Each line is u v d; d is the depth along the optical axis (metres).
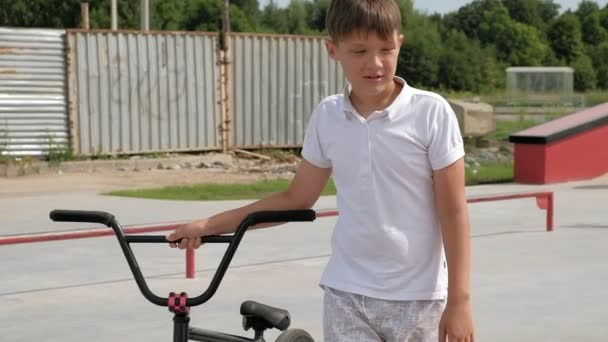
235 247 3.38
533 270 9.64
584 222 13.37
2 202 15.80
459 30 92.38
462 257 3.31
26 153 22.36
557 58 90.00
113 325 7.38
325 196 16.53
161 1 66.44
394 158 3.34
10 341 6.90
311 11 85.31
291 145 25.47
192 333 3.89
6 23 55.75
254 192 17.34
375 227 3.38
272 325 4.17
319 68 25.69
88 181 19.91
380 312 3.40
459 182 3.32
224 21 24.45
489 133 28.02
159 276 9.34
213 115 24.42
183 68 23.95
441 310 3.43
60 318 7.62
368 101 3.38
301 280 9.17
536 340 6.89
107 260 10.35
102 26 56.31
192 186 18.16
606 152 19.84
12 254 10.73
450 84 66.69
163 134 23.80
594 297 8.37
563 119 20.30
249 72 24.81
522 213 14.37
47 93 22.58
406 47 66.44
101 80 23.06
